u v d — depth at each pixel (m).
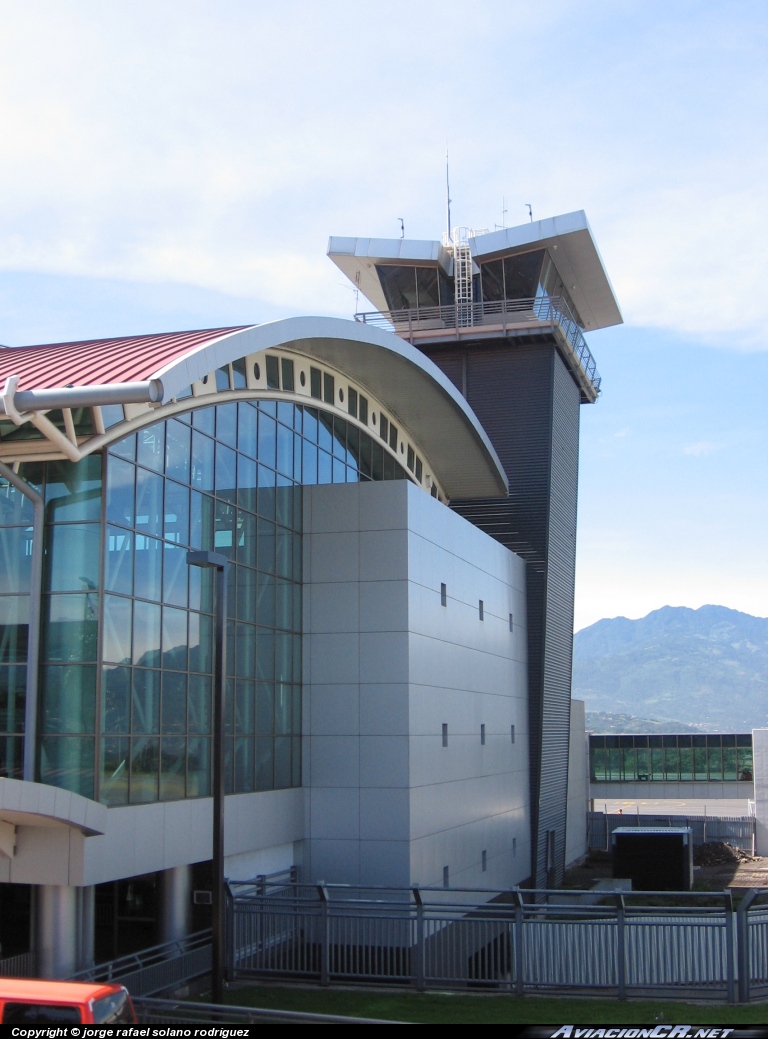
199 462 22.64
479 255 44.03
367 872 25.97
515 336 42.75
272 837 24.78
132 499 19.92
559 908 18.91
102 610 18.70
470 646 32.94
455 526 31.92
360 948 20.39
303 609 27.36
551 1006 17.55
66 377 18.69
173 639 21.20
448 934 19.38
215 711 16.81
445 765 29.39
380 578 26.95
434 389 32.44
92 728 18.47
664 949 18.34
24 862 18.12
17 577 19.06
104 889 20.86
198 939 21.33
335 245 45.16
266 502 25.77
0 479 19.47
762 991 17.88
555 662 44.12
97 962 20.45
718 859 54.59
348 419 30.91
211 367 20.27
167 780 20.67
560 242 43.38
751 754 66.38
